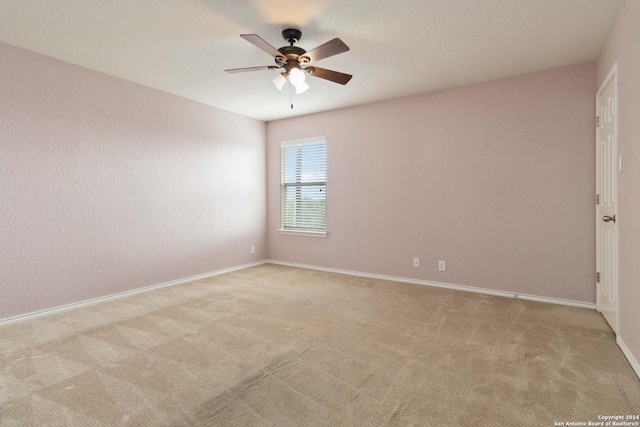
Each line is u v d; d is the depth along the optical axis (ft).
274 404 5.54
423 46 9.09
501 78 11.41
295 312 9.98
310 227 16.35
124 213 11.78
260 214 17.35
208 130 14.66
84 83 10.61
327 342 7.90
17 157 9.29
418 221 13.23
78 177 10.55
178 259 13.57
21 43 9.00
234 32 8.38
